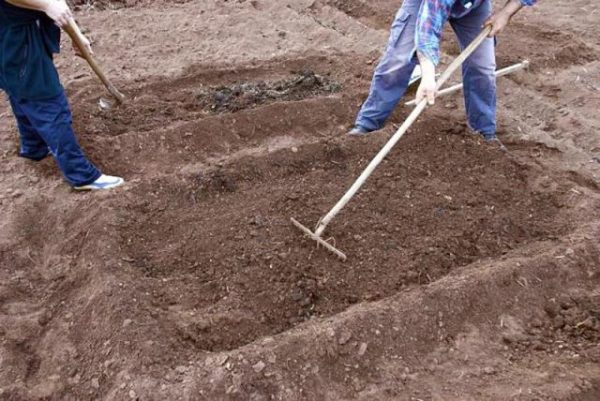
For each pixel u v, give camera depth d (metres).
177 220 4.31
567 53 7.05
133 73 6.43
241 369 3.23
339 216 4.32
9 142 5.21
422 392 3.25
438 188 4.64
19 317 3.64
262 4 8.23
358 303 3.72
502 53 7.07
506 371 3.37
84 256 3.98
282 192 4.54
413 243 4.15
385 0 8.59
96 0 8.20
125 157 5.02
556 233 4.33
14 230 4.29
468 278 3.76
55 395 3.26
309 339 3.37
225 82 6.32
